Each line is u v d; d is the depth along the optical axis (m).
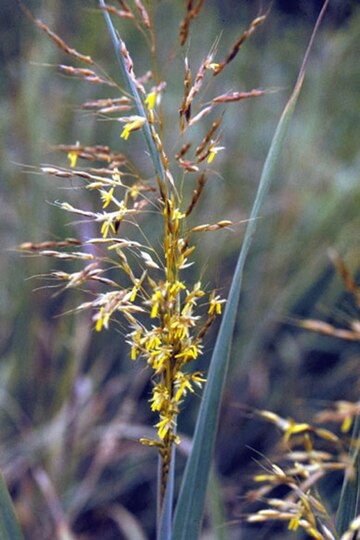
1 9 1.34
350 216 1.29
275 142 0.45
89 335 1.04
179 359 0.42
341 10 1.44
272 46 1.53
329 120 1.45
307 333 1.17
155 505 1.04
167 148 1.31
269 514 0.41
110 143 1.28
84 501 0.94
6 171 1.21
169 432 0.43
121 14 0.40
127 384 1.10
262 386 1.12
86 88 1.34
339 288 1.14
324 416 0.37
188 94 0.41
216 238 1.18
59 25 1.32
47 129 1.24
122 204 0.41
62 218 1.15
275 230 1.28
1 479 0.45
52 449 0.94
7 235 1.22
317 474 0.40
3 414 1.04
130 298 0.40
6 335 1.16
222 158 1.31
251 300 1.21
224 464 1.05
